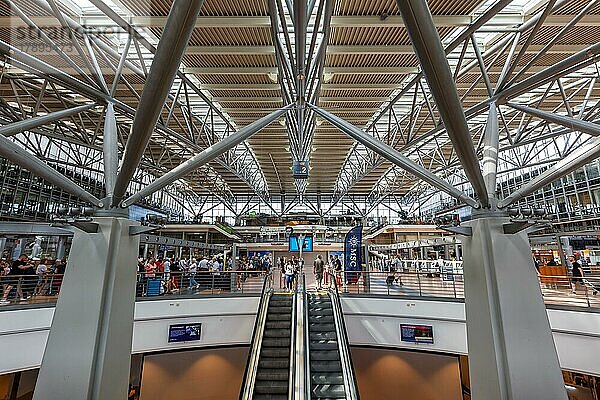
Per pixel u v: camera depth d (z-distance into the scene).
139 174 38.38
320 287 18.78
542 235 21.70
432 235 38.56
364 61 14.27
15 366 10.70
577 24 11.38
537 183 6.94
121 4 10.30
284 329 12.91
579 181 26.02
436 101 4.97
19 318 10.95
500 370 6.45
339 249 33.81
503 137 26.48
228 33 12.06
